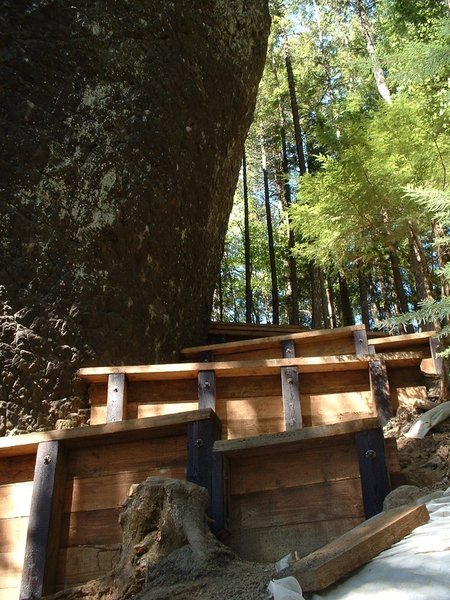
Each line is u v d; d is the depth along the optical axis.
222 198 7.51
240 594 2.04
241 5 7.64
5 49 5.18
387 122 7.00
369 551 1.92
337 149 7.87
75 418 4.66
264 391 4.64
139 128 5.88
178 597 2.19
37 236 4.94
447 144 6.52
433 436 3.66
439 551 1.81
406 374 4.85
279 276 21.03
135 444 3.21
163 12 6.41
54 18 5.49
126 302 5.43
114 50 5.86
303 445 2.90
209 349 5.93
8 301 4.65
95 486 3.15
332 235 7.58
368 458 2.74
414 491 2.64
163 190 6.08
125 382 4.68
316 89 17.30
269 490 2.88
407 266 14.72
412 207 6.60
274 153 20.14
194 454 2.98
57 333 4.82
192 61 6.70
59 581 2.93
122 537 2.77
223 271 22.23
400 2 8.96
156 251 5.95
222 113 7.23
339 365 4.69
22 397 4.48
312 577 1.78
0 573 3.02
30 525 2.97
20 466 3.32
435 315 3.18
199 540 2.51
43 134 5.18
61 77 5.43
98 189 5.43
